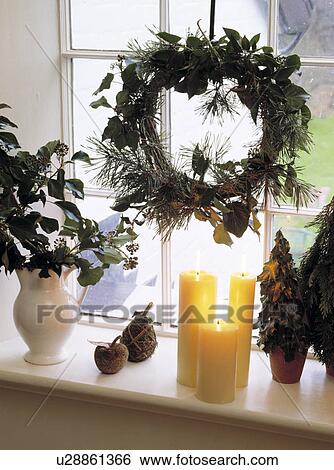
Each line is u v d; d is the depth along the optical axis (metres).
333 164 1.57
